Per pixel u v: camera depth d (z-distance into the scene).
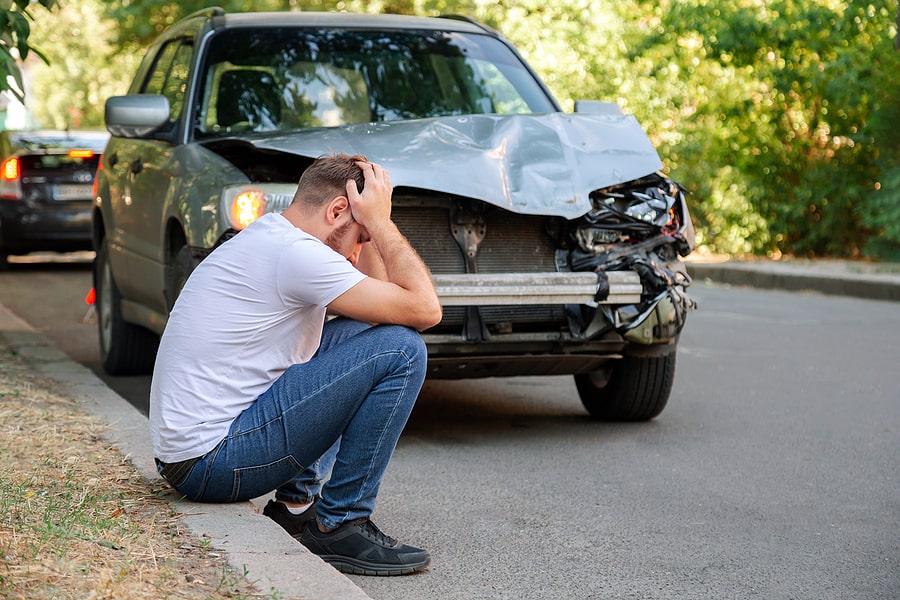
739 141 20.47
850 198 19.55
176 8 18.09
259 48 8.06
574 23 20.98
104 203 9.26
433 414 8.02
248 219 6.27
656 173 7.17
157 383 4.71
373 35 8.35
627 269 6.79
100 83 33.69
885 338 11.65
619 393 7.47
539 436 7.32
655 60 20.83
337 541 4.65
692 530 5.38
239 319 4.59
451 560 4.91
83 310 13.78
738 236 20.42
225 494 4.73
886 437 7.36
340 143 6.64
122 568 3.97
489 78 8.29
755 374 9.63
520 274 6.50
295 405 4.57
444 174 6.52
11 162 17.66
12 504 4.68
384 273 5.04
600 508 5.73
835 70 18.80
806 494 6.02
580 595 4.50
